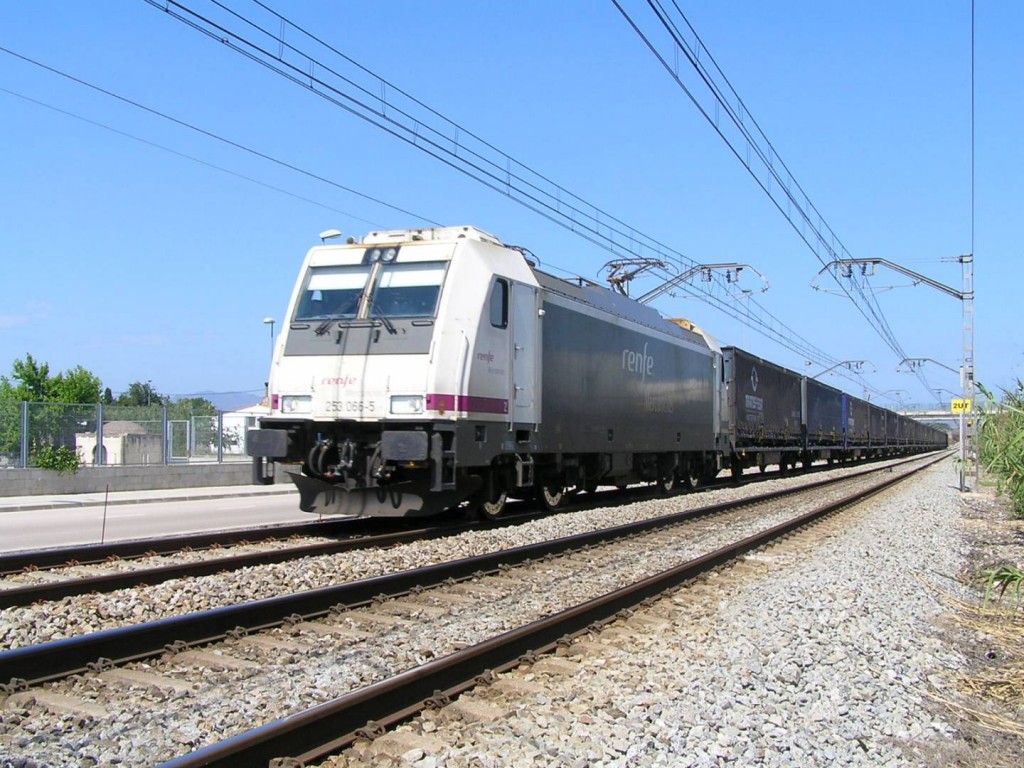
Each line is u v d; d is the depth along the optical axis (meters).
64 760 4.57
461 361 12.95
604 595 8.43
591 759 4.79
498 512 15.12
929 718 5.75
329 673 6.19
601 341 17.83
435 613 8.23
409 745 4.86
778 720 5.54
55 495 22.03
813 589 9.85
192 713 5.30
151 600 8.29
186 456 26.52
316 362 13.45
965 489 28.91
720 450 26.31
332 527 14.10
